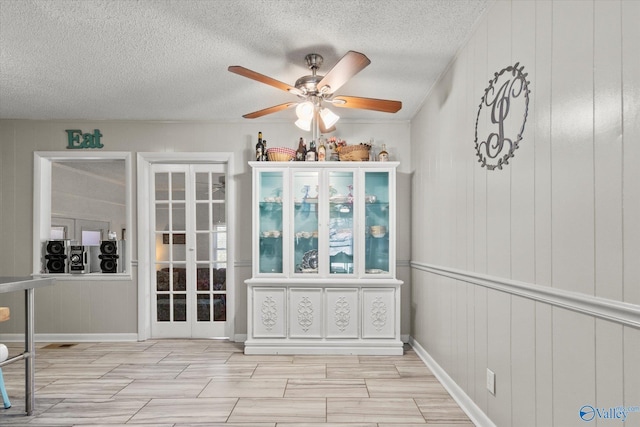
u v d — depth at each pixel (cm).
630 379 131
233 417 264
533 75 189
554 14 172
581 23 154
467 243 274
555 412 171
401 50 293
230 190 466
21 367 370
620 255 134
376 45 285
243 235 466
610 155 139
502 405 220
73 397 298
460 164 288
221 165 479
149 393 305
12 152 464
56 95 387
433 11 243
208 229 478
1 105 416
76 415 268
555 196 171
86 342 456
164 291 475
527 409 194
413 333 442
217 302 476
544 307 179
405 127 467
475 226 259
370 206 425
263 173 427
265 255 424
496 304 228
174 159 466
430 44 284
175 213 478
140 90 374
